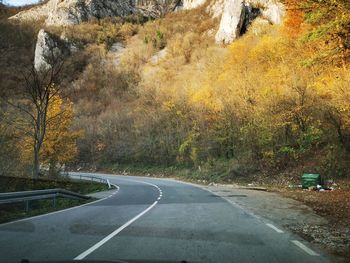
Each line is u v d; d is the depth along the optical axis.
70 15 165.88
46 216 12.26
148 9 175.25
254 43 63.78
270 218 11.72
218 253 6.69
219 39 100.50
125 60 122.69
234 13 97.62
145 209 14.55
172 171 54.16
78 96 107.12
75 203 17.75
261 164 35.25
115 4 174.12
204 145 47.44
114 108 88.38
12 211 14.41
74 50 136.12
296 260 6.20
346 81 25.62
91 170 72.44
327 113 28.36
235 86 43.34
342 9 11.23
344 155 27.06
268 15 88.06
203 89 59.19
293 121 33.41
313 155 31.42
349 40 12.20
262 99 36.66
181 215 12.54
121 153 69.62
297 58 37.22
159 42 125.62
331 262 6.08
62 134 39.53
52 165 38.72
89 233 8.83
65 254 6.48
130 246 7.27
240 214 12.77
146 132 66.31
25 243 7.51
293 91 33.72
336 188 23.64
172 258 6.25
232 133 40.72
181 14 151.88
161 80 95.19
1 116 34.91
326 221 10.74
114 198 20.83
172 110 62.50
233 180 35.38
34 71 29.41
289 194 21.50
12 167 32.56
